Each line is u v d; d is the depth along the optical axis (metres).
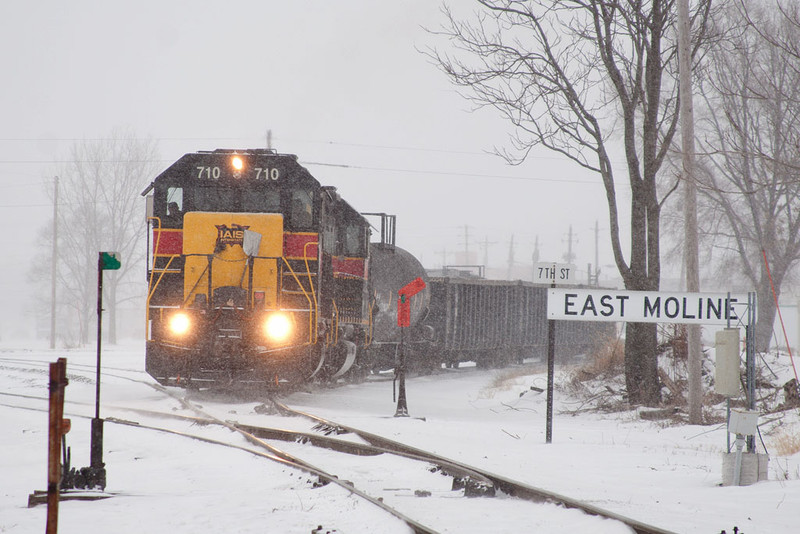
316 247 50.25
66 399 51.78
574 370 69.25
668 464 30.88
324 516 19.02
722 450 36.25
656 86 54.66
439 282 91.12
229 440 33.00
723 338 28.19
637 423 47.41
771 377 53.56
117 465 28.14
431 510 20.08
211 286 48.50
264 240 49.19
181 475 25.94
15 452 32.16
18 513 20.09
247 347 48.41
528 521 18.81
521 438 38.72
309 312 49.56
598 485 25.50
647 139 55.19
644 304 34.66
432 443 33.94
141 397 53.19
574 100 55.09
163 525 18.31
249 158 50.44
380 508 18.83
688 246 44.41
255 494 21.98
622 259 55.00
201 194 50.34
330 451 30.72
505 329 104.38
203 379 49.44
